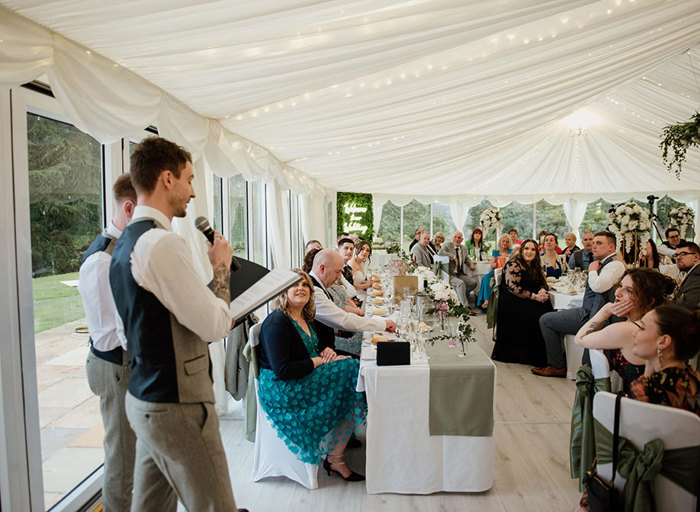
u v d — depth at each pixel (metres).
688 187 13.51
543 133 10.70
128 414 1.69
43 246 2.50
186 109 3.28
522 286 5.89
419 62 3.88
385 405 2.88
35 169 2.44
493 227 12.44
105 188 3.08
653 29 4.39
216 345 4.10
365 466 3.18
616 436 1.99
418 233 10.88
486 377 2.85
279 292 1.94
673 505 1.90
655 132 9.35
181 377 1.64
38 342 2.43
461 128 6.09
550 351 5.36
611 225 6.62
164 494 1.80
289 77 3.11
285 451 3.04
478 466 2.89
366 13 2.46
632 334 2.39
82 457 2.80
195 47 2.36
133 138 3.36
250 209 6.43
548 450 3.53
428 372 2.86
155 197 1.70
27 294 2.29
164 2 1.85
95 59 2.23
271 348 2.89
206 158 3.86
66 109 2.12
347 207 13.68
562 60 4.57
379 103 4.36
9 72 1.77
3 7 1.72
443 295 4.13
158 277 1.55
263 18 2.22
